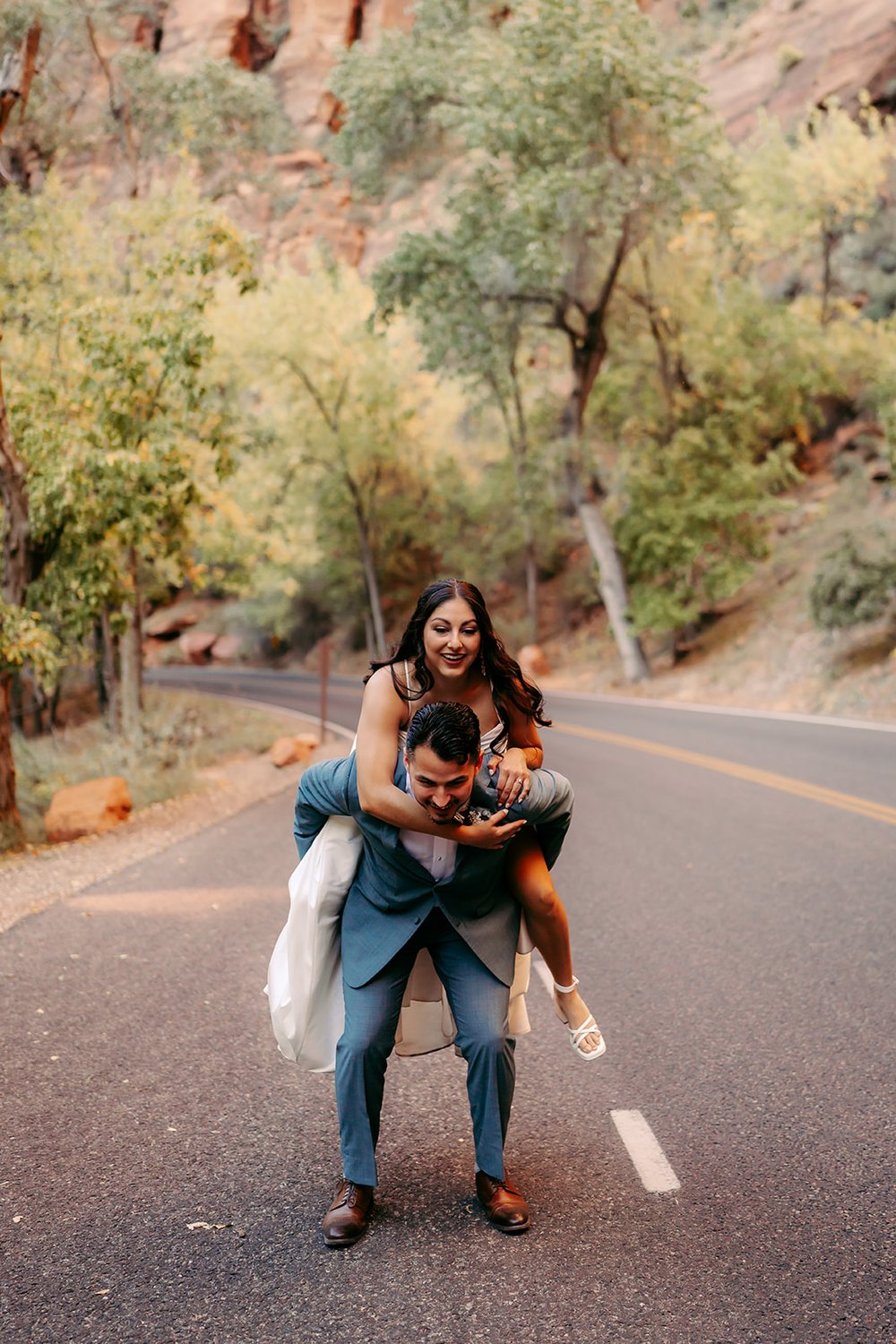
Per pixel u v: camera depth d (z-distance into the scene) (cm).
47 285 2027
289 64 7350
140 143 2736
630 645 2936
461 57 2641
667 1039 498
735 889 785
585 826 1066
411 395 3947
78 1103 434
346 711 2902
